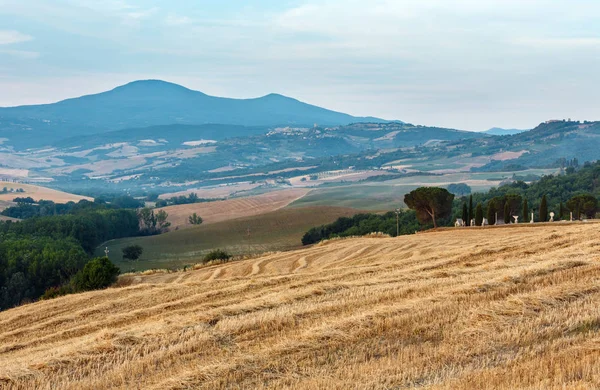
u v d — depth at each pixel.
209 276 46.16
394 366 11.77
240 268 47.50
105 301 28.02
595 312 14.01
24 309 29.80
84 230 120.38
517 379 10.47
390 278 22.20
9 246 89.56
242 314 17.50
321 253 50.28
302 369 12.13
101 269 51.22
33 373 13.41
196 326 15.89
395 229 106.88
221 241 125.50
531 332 13.02
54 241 103.00
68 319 23.70
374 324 14.52
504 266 23.00
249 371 12.16
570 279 18.05
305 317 16.02
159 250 120.44
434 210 83.00
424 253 39.56
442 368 11.59
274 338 14.20
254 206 183.00
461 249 33.09
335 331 13.91
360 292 18.94
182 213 176.88
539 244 30.19
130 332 15.95
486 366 11.57
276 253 57.50
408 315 14.92
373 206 164.62
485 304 15.54
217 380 11.77
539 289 16.66
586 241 28.56
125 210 151.12
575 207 81.88
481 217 80.50
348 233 112.06
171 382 11.82
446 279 20.38
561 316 13.95
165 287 28.88
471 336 13.31
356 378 11.35
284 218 142.25
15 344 19.27
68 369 13.61
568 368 10.68
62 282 83.75
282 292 21.02
